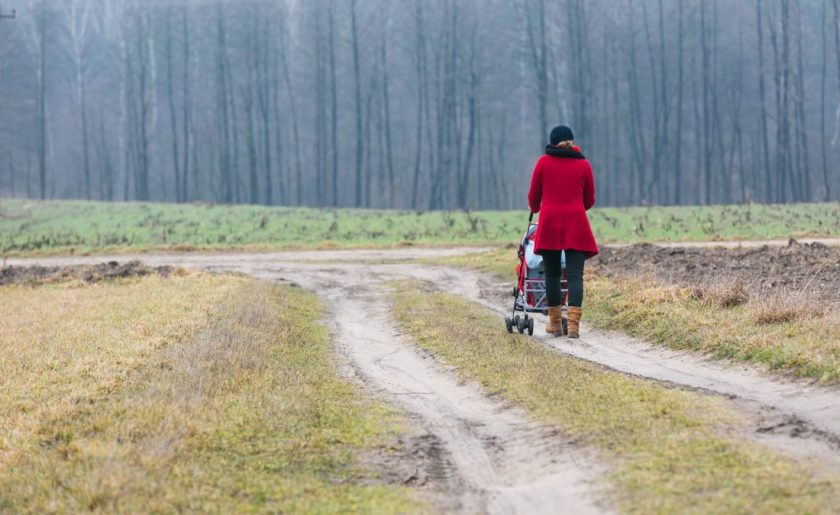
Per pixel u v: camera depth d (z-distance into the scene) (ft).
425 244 137.39
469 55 342.23
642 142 335.26
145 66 379.96
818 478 19.03
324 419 28.25
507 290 69.31
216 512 19.66
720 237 125.80
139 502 19.85
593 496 19.60
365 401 31.58
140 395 31.19
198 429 26.09
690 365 33.96
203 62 388.16
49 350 43.68
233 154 397.60
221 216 209.46
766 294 43.91
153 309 59.47
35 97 395.96
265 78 364.58
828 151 373.81
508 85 370.53
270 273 98.27
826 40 378.73
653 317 42.57
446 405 30.66
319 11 351.87
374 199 402.72
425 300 63.72
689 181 384.47
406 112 391.65
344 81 373.40
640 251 84.64
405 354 42.16
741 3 355.15
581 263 40.45
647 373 32.96
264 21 362.53
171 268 94.73
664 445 22.47
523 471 22.53
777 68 330.54
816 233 123.65
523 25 340.80
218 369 35.37
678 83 361.30
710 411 25.72
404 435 26.48
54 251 145.07
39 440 26.58
